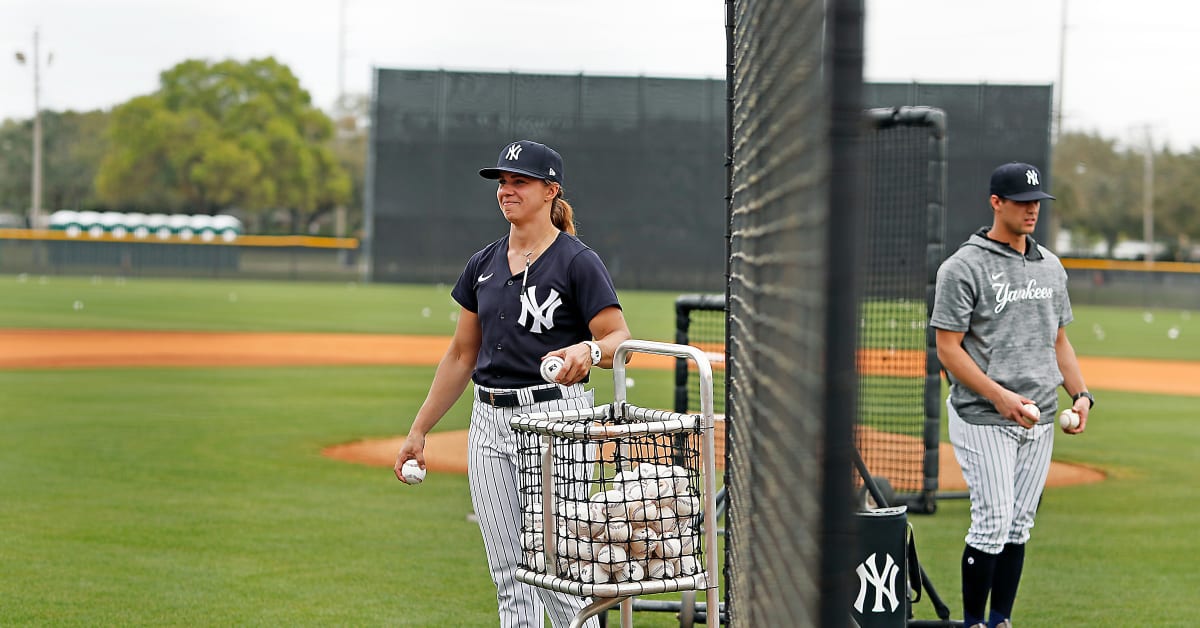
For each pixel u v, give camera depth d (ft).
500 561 29.89
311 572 44.21
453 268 274.36
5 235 324.60
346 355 137.69
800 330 10.37
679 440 25.49
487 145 270.05
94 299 233.35
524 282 29.14
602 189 268.00
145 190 466.70
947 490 62.23
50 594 40.60
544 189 29.43
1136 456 75.66
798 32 10.55
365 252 276.21
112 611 38.75
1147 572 46.01
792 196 11.05
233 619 38.11
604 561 24.35
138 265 330.13
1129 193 446.19
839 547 8.90
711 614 25.11
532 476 26.13
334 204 498.69
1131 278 286.87
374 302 235.40
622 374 27.50
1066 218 453.17
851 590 8.94
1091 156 449.48
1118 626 38.45
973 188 238.48
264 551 47.32
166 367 121.08
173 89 463.42
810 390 9.61
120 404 92.02
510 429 29.35
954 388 36.09
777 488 12.77
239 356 134.21
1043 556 48.80
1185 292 284.00
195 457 68.69
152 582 42.39
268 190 460.14
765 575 14.33
